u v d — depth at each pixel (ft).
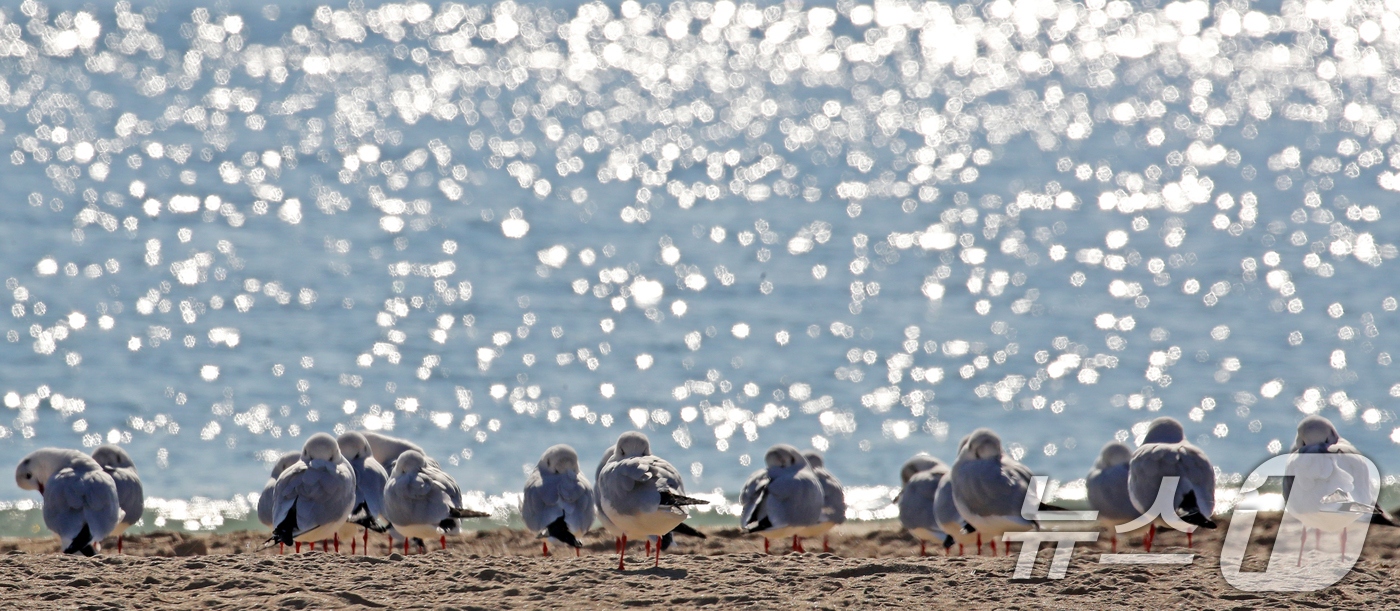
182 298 128.36
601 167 239.71
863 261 154.71
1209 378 106.42
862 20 551.59
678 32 517.14
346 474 53.72
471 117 316.81
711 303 132.36
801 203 200.03
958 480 54.65
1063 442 90.84
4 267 139.44
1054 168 241.55
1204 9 545.85
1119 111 326.85
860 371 108.47
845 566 45.03
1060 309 131.34
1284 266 149.89
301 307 126.72
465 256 154.51
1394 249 157.48
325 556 46.93
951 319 126.82
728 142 279.69
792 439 91.04
